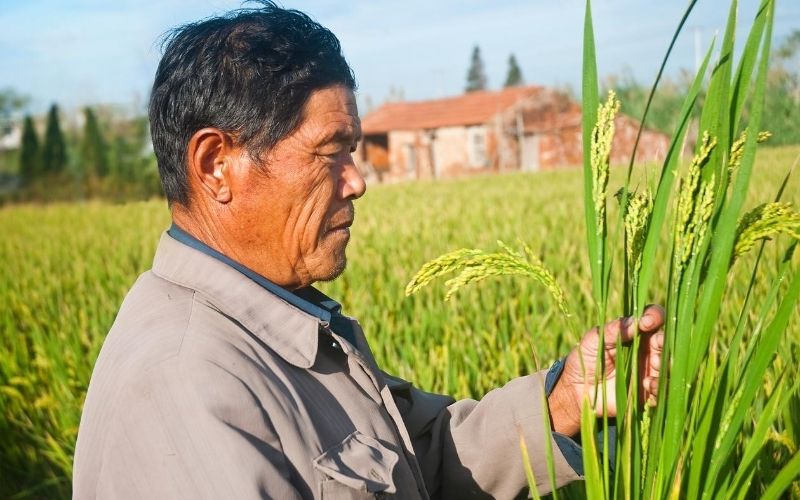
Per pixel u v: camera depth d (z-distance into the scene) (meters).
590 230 1.63
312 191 1.77
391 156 45.69
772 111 14.48
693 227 1.56
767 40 1.48
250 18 1.76
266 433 1.54
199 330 1.62
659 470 1.62
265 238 1.79
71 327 6.65
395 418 1.88
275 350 1.70
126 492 1.51
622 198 1.63
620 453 1.68
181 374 1.53
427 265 1.54
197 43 1.74
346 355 1.84
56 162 42.22
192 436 1.49
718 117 1.55
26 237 17.36
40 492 4.69
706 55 1.57
